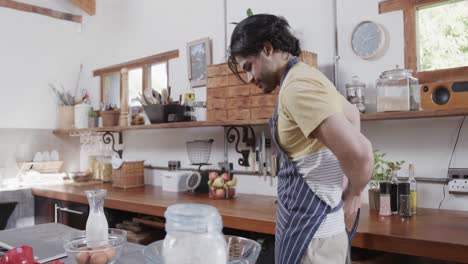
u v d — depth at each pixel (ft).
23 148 12.85
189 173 10.35
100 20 13.69
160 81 11.93
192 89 10.76
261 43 4.30
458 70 6.73
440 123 6.85
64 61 13.98
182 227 2.71
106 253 3.59
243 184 9.55
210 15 10.46
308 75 3.76
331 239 4.01
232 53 4.65
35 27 13.26
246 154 9.43
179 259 2.65
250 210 7.32
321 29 8.31
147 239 9.01
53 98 13.64
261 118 8.04
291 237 4.09
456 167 6.67
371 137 7.64
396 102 6.52
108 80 13.58
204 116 10.55
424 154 7.02
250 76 4.74
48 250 4.64
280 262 4.21
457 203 6.70
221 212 7.14
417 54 7.20
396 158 7.34
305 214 4.05
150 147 11.94
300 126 3.66
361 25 7.67
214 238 2.75
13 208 11.16
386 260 6.09
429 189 6.97
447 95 6.03
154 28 11.94
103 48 13.57
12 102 12.65
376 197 6.83
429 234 5.15
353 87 7.38
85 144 13.97
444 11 7.02
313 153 3.99
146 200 8.76
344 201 4.43
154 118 10.16
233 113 8.52
